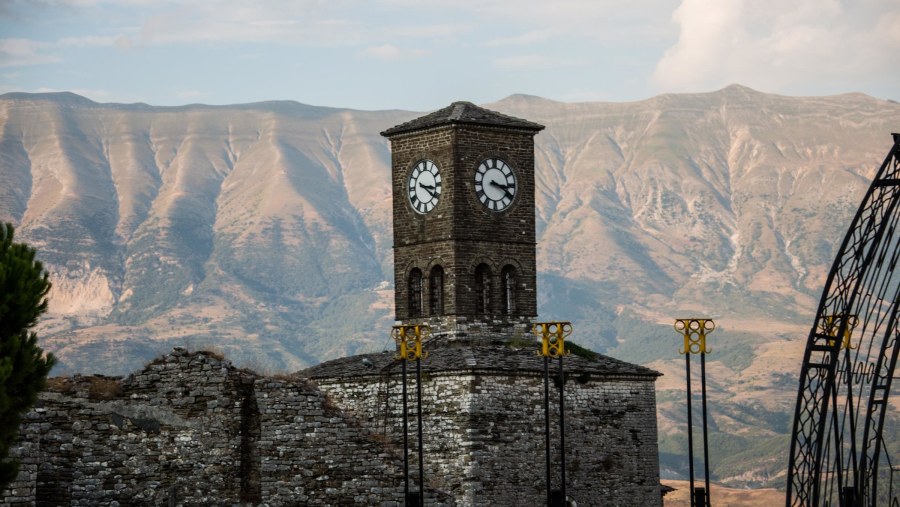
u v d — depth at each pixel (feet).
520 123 313.94
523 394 292.81
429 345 305.73
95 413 242.99
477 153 310.24
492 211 311.06
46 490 238.48
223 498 246.47
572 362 301.43
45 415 239.71
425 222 311.47
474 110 315.99
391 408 296.92
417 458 291.79
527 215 314.96
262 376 252.42
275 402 251.19
